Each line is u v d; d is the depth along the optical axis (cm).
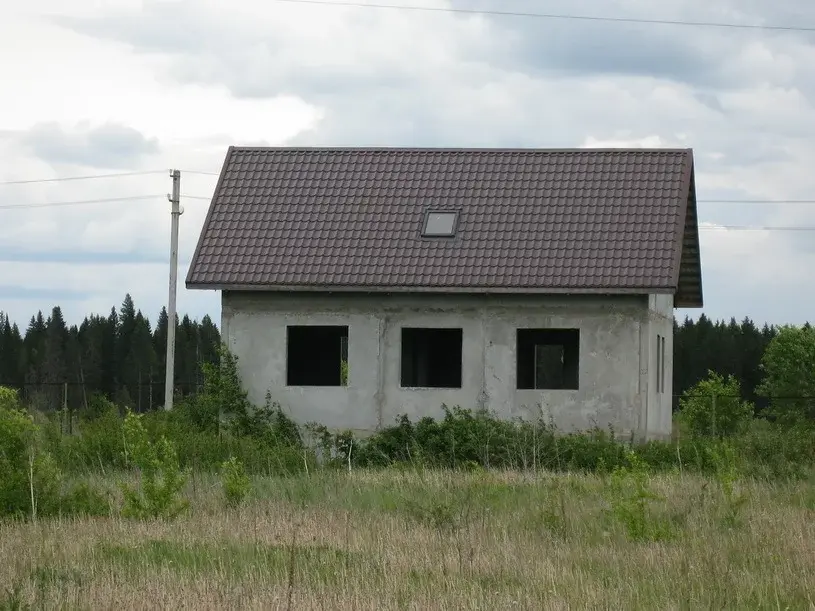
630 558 1752
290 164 4016
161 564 1684
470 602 1438
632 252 3584
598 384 3528
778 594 1533
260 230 3788
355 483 2625
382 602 1429
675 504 2275
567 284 3509
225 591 1457
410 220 3784
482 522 2053
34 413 3559
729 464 2588
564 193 3809
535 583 1570
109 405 3728
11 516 2155
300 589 1493
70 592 1458
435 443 3359
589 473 3023
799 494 2552
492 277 3559
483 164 3950
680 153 3897
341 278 3612
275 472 2997
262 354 3672
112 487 2488
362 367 3622
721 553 1786
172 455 2250
